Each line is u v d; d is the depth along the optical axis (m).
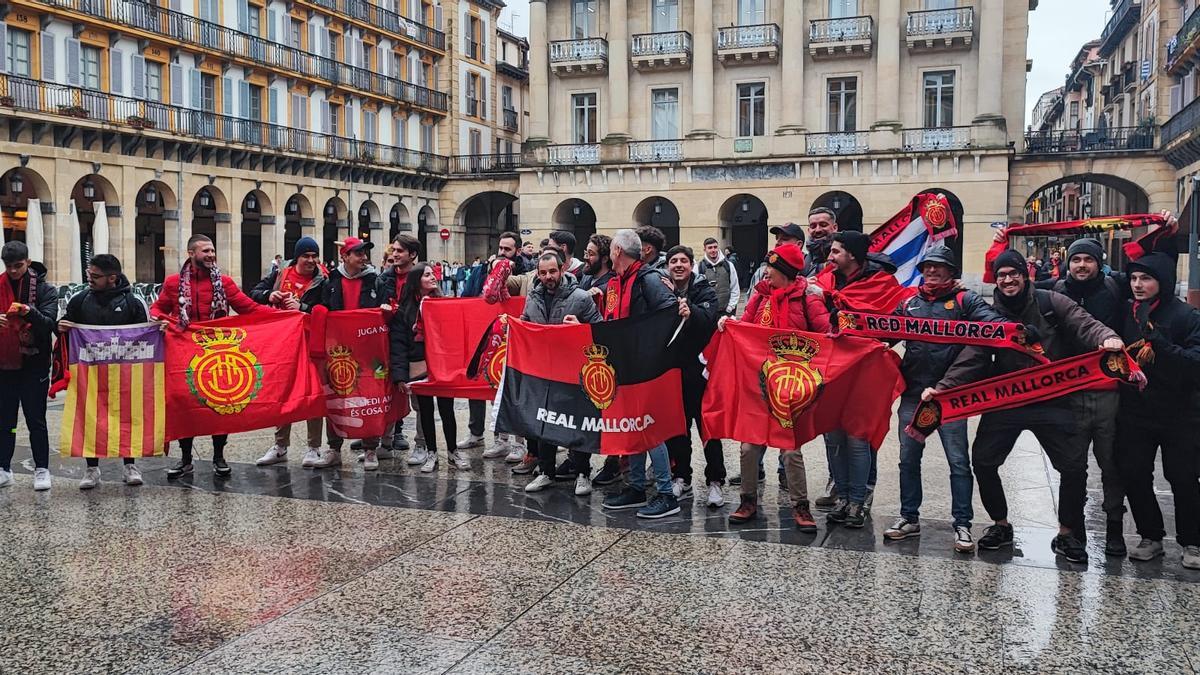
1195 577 6.25
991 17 38.88
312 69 43.47
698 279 8.27
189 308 8.88
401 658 5.00
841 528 7.41
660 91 44.84
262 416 8.98
